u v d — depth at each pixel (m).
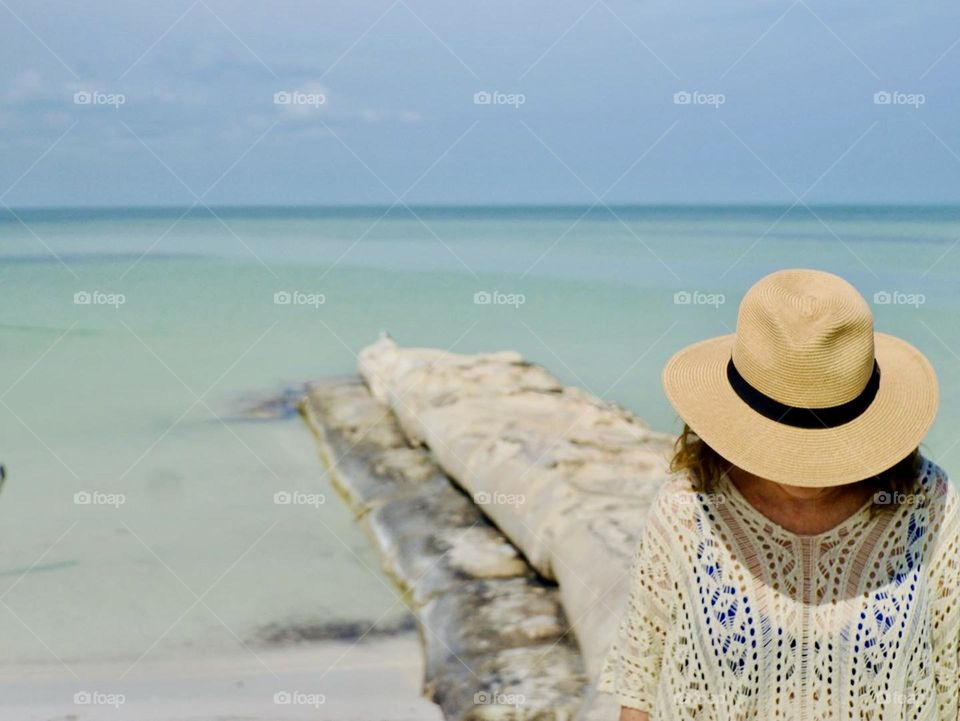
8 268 19.94
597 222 26.89
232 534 6.51
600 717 3.69
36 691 4.60
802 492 1.62
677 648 1.69
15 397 10.48
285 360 11.89
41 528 6.77
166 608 5.45
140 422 9.38
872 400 1.60
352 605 5.35
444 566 5.47
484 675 4.30
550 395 7.63
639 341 12.73
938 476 1.64
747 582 1.62
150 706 4.41
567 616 4.67
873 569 1.59
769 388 1.59
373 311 15.70
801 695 1.61
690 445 1.73
